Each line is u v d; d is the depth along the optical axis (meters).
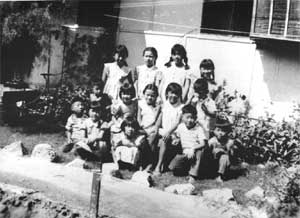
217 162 5.42
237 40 5.32
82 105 6.22
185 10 5.60
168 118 5.71
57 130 6.36
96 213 5.10
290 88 5.10
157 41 5.77
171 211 5.12
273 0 5.07
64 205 5.29
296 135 5.06
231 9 5.37
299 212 4.88
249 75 5.28
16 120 6.58
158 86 5.77
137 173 5.79
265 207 4.99
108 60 6.07
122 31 5.98
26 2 6.47
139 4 5.86
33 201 5.36
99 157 6.07
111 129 6.04
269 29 5.10
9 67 6.64
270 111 5.19
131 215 5.10
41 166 6.10
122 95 5.98
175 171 5.62
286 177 5.02
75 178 5.84
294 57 5.07
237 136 5.34
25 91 6.54
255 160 5.25
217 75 5.44
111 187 5.59
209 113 5.48
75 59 6.27
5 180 5.78
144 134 5.84
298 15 4.97
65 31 6.30
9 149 6.42
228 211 5.05
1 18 6.63
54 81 6.39
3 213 5.26
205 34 5.51
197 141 5.53
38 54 6.47
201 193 5.37
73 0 6.21
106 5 6.05
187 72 5.60
